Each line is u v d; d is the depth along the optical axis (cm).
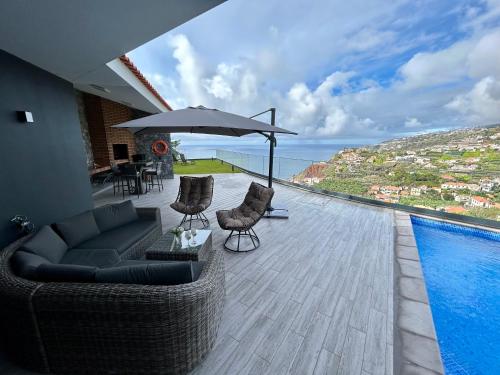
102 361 150
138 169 691
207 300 154
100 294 136
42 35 226
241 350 173
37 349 148
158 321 139
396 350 175
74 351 149
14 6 176
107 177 735
